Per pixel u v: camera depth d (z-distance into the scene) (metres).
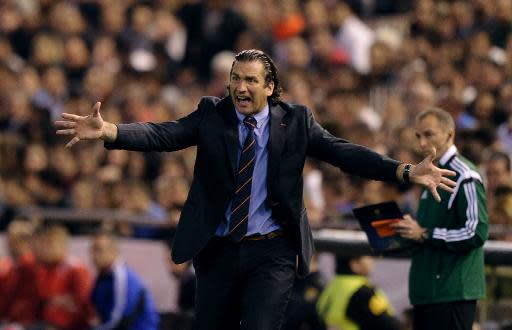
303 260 20.06
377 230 22.81
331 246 26.59
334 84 45.97
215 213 19.91
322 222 29.89
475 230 22.45
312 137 20.08
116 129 19.41
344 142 20.02
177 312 30.89
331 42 49.12
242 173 19.94
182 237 19.98
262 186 19.98
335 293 25.95
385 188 31.67
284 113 20.17
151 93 48.28
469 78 42.78
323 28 49.88
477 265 22.97
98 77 49.22
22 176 42.22
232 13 51.25
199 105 20.38
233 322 20.48
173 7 54.81
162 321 31.19
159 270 33.84
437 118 23.00
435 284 22.88
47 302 33.59
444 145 23.03
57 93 50.16
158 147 19.86
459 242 22.47
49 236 33.53
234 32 51.16
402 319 28.16
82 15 54.97
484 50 43.94
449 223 22.81
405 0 53.94
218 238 20.02
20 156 42.47
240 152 20.05
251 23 51.47
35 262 33.88
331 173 34.69
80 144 42.75
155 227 34.38
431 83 44.47
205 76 51.62
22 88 48.91
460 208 22.62
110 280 31.75
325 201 34.75
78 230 35.69
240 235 19.83
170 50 53.75
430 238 22.67
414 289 23.19
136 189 37.69
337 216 32.28
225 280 20.02
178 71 51.38
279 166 19.92
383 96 45.69
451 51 44.72
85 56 52.75
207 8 52.16
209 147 20.00
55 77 50.22
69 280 33.62
